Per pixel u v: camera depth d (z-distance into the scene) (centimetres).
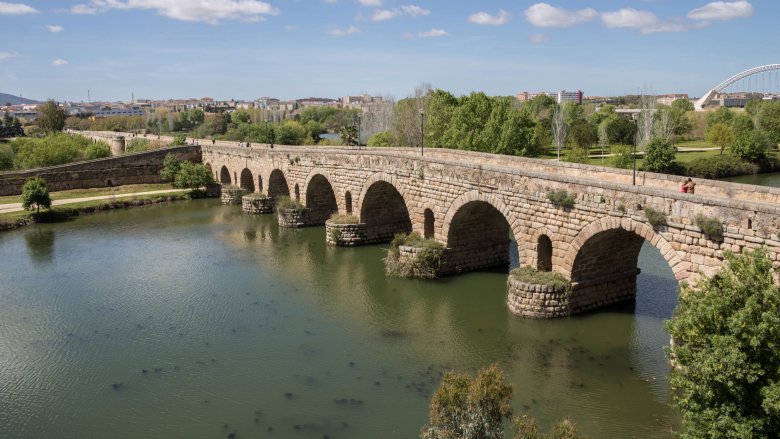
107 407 2689
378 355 3116
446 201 4128
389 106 13562
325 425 2480
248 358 3122
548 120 12538
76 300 4081
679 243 2609
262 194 7225
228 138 13700
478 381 1903
